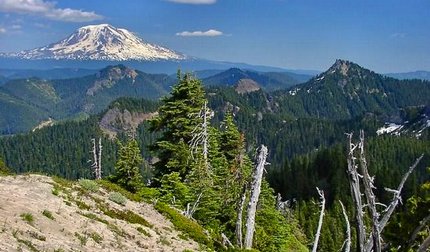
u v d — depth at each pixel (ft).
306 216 304.09
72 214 51.93
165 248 55.21
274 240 111.14
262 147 69.56
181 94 116.37
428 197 37.86
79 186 68.28
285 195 444.14
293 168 497.87
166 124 117.80
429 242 35.70
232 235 96.53
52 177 66.85
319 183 436.35
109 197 68.69
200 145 116.57
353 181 34.50
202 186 100.78
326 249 250.16
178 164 111.24
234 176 101.09
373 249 35.12
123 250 47.34
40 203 50.96
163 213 73.77
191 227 71.05
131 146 125.29
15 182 58.23
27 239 37.35
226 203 99.30
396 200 34.71
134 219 62.49
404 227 37.73
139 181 123.13
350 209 283.79
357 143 34.30
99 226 52.08
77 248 41.01
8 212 43.27
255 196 69.82
